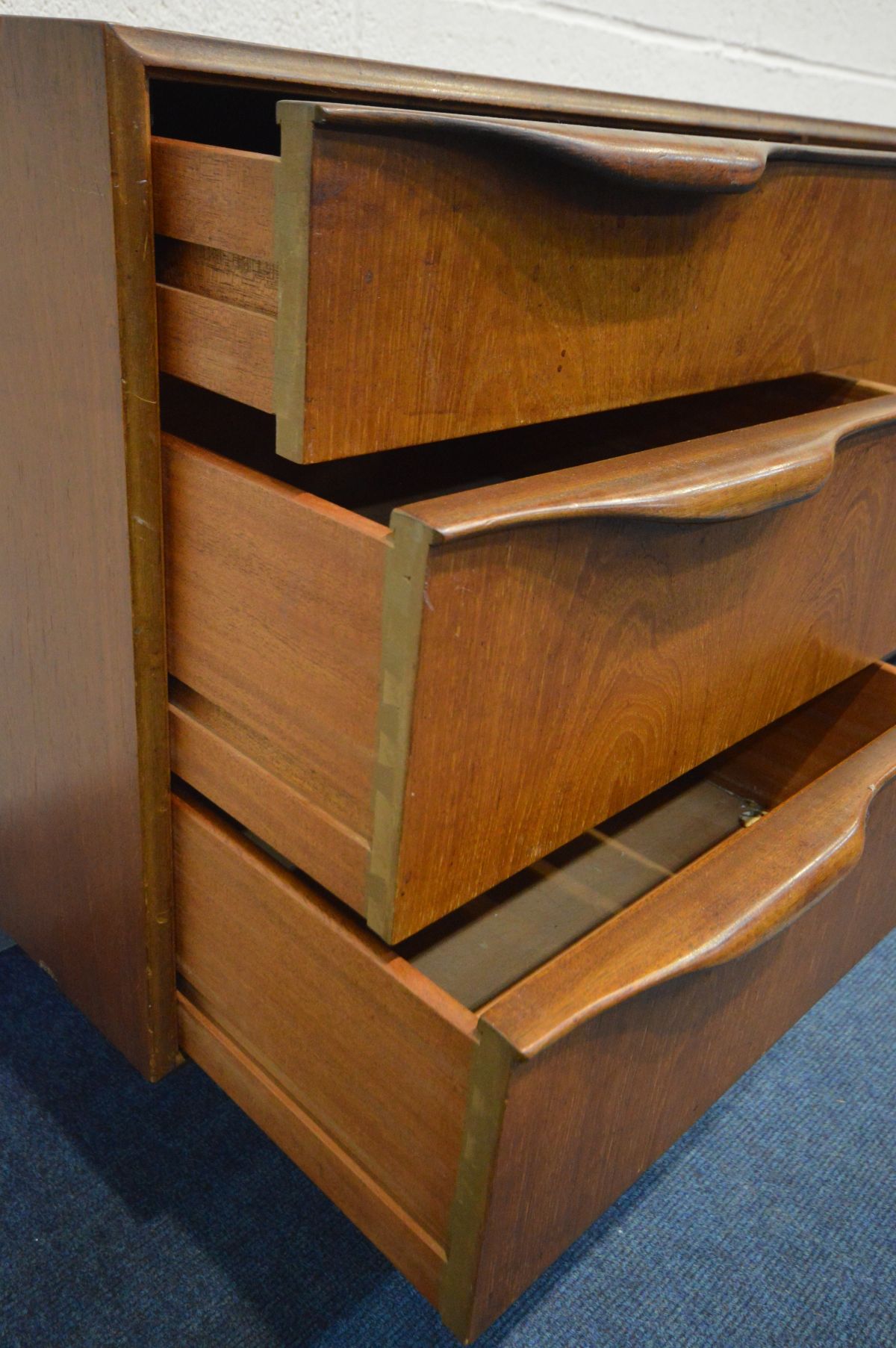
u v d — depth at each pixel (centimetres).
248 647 48
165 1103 69
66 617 56
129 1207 62
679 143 45
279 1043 56
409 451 79
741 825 79
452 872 48
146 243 43
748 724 67
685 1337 58
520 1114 42
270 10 69
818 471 53
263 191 38
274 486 44
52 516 54
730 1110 73
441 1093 45
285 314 38
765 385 77
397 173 38
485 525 38
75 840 63
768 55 103
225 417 68
